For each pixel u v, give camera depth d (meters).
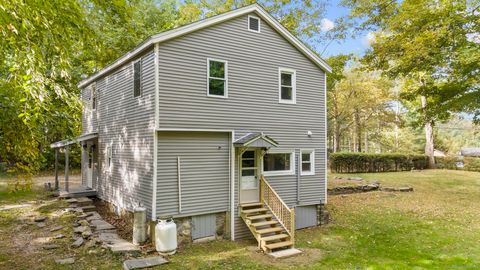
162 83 9.77
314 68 13.39
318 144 13.39
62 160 27.08
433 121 18.25
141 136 10.63
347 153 25.98
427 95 17.83
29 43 4.96
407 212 14.90
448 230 12.20
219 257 9.25
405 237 11.46
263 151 11.58
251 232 11.41
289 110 12.54
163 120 9.76
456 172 27.06
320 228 12.73
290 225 10.39
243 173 11.56
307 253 9.83
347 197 17.75
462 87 16.03
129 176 11.52
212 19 10.62
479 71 14.80
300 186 12.79
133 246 9.31
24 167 6.26
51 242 9.31
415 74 18.17
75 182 19.75
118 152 12.59
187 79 10.23
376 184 20.00
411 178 23.41
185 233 10.33
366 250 10.15
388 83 28.77
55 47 5.59
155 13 25.56
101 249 8.98
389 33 18.23
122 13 7.38
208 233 10.78
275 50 12.27
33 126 5.64
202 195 10.62
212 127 10.65
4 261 8.01
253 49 11.71
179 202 10.16
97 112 15.32
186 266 8.43
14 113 5.55
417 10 15.16
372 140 42.53
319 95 13.51
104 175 14.21
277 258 9.32
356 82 29.16
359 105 30.14
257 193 11.81
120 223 11.73
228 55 11.09
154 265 8.27
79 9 6.06
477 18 14.08
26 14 4.82
